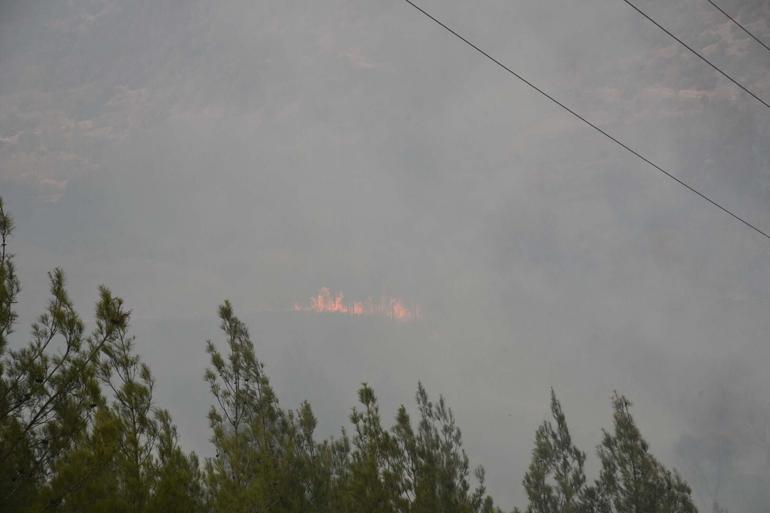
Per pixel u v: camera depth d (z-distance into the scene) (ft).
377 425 33.60
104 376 23.49
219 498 26.45
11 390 21.65
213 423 31.81
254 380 33.88
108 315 23.98
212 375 33.09
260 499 28.22
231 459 30.35
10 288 22.53
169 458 23.38
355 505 32.19
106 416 22.58
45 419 22.15
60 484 20.03
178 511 21.83
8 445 21.31
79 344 23.11
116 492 21.57
